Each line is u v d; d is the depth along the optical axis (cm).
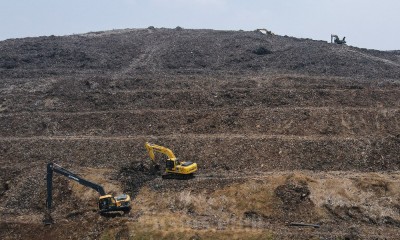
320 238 3397
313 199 3838
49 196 3875
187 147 4756
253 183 4034
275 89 5775
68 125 5325
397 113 5162
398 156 4466
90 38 8962
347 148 4609
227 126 5109
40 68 7112
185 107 5534
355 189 3931
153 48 8150
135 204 3950
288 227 3594
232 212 3794
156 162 4547
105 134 5134
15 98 5897
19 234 3697
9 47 8175
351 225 3600
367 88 5797
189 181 4175
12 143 4994
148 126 5206
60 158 4728
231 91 5772
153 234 3534
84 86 6156
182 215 3794
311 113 5212
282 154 4575
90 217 3766
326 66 6975
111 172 4434
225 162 4528
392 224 3603
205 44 8219
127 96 5822
